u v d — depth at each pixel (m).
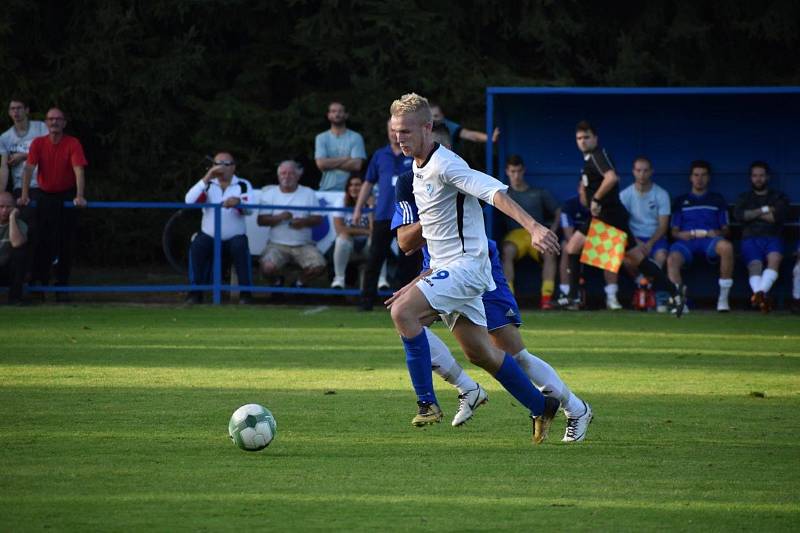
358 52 64.50
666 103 50.59
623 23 67.75
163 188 66.12
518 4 66.31
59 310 44.94
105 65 63.41
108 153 66.81
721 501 16.92
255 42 68.19
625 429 22.53
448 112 65.62
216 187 47.62
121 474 18.28
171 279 59.19
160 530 15.18
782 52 67.69
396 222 22.17
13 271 46.16
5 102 62.88
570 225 48.09
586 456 19.97
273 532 15.14
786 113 50.09
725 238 47.88
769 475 18.59
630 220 48.25
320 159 51.12
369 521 15.68
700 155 50.66
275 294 49.34
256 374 29.41
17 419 22.89
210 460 19.36
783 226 47.47
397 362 31.86
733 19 65.44
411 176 22.08
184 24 66.12
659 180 50.88
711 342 37.25
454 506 16.52
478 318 20.94
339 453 20.06
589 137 45.09
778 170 50.22
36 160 46.19
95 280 58.25
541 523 15.67
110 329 38.97
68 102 63.69
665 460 19.69
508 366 20.72
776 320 44.28
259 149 66.31
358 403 25.16
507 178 50.88
